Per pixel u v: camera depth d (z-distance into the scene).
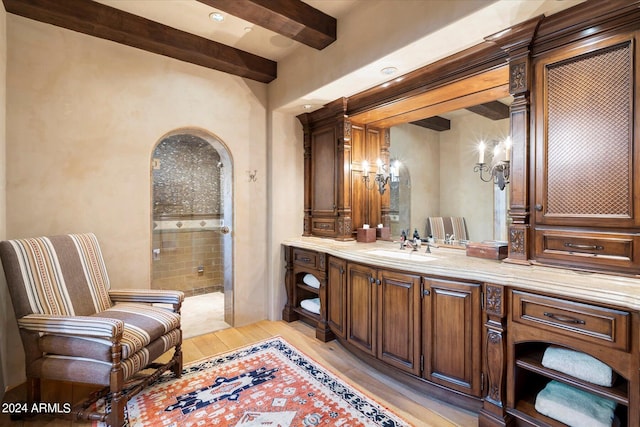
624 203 1.62
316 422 1.90
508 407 1.78
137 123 2.82
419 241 2.96
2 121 2.18
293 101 3.25
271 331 3.32
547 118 1.87
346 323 2.78
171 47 2.79
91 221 2.62
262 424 1.88
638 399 1.37
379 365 2.50
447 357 2.05
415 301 2.20
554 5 1.68
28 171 2.35
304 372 2.48
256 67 3.30
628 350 1.39
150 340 2.04
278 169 3.60
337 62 2.68
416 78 2.56
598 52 1.69
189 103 3.09
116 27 2.52
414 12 2.08
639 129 1.57
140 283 2.84
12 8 2.23
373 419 1.93
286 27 2.48
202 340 3.09
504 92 2.51
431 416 1.96
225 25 2.75
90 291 2.31
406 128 3.27
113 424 1.80
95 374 1.81
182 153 4.66
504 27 1.90
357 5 2.48
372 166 3.52
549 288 1.59
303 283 3.55
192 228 4.75
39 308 1.97
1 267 2.20
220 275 5.02
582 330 1.51
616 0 1.57
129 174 2.79
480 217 2.66
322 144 3.57
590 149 1.72
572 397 1.68
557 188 1.84
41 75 2.40
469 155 2.75
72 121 2.53
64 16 2.33
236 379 2.37
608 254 1.68
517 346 1.79
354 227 3.39
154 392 2.20
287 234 3.69
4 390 2.19
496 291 1.80
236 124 3.39
